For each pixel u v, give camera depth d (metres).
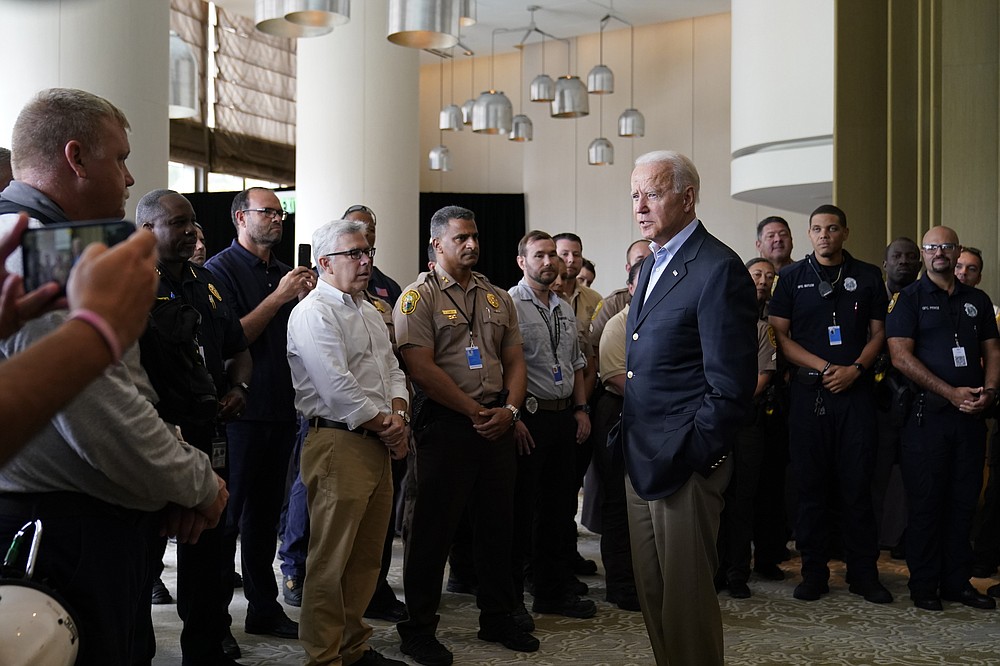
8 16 3.83
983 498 4.97
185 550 2.85
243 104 11.45
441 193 13.25
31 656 1.22
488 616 3.46
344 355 2.96
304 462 2.98
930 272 4.27
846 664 3.29
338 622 2.89
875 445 4.27
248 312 3.55
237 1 11.01
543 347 3.86
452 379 3.34
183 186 10.92
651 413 2.63
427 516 3.29
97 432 1.43
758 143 8.16
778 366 4.45
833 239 4.36
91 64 3.94
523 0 11.48
